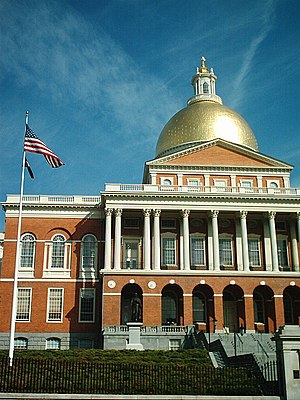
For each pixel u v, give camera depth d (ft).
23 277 213.05
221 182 231.50
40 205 221.66
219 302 200.64
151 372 97.14
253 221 222.89
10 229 219.41
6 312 208.33
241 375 98.27
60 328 208.03
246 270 207.10
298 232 217.15
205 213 217.15
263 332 197.98
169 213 216.95
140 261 214.28
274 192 220.23
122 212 215.10
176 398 90.53
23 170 141.38
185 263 207.31
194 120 248.32
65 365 96.73
